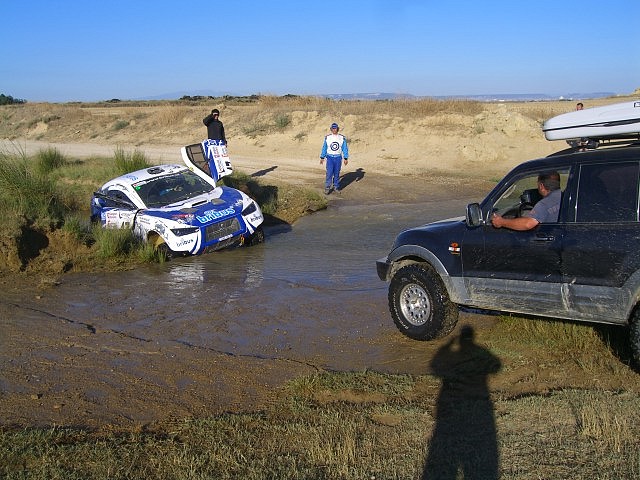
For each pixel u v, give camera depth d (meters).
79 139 38.09
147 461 4.50
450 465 4.33
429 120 26.12
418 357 6.49
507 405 5.20
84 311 8.34
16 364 6.49
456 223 6.71
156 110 42.34
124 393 5.77
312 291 9.05
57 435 4.91
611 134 5.62
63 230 11.59
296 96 38.53
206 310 8.28
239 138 29.91
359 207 16.53
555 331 6.59
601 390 5.37
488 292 6.29
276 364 6.40
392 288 7.04
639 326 5.32
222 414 5.29
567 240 5.68
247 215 12.16
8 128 46.19
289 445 4.70
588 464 4.22
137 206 12.07
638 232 5.33
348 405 5.38
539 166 6.04
